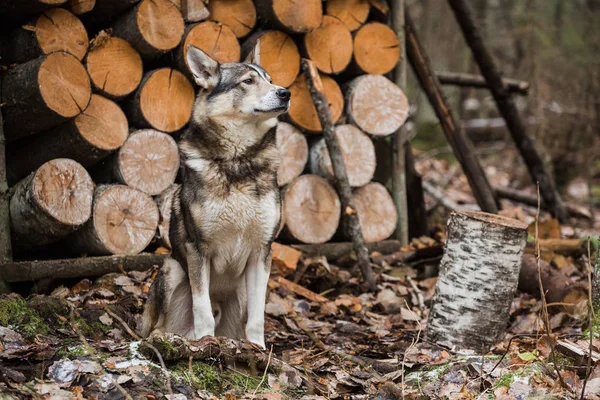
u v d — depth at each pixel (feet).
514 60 59.62
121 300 21.07
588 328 17.74
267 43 25.39
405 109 28.60
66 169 22.17
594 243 26.94
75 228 22.33
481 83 37.47
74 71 21.53
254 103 17.29
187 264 17.66
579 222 39.86
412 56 31.71
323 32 26.55
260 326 17.66
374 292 24.72
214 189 17.08
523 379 15.07
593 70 48.19
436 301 19.54
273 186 17.80
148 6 22.80
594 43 49.78
